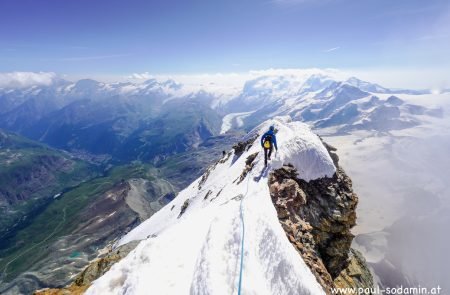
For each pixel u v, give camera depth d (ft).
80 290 69.51
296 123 157.38
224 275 57.00
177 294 55.77
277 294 55.77
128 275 63.00
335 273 107.76
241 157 220.02
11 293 631.56
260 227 69.51
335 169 114.42
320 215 103.35
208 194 197.47
